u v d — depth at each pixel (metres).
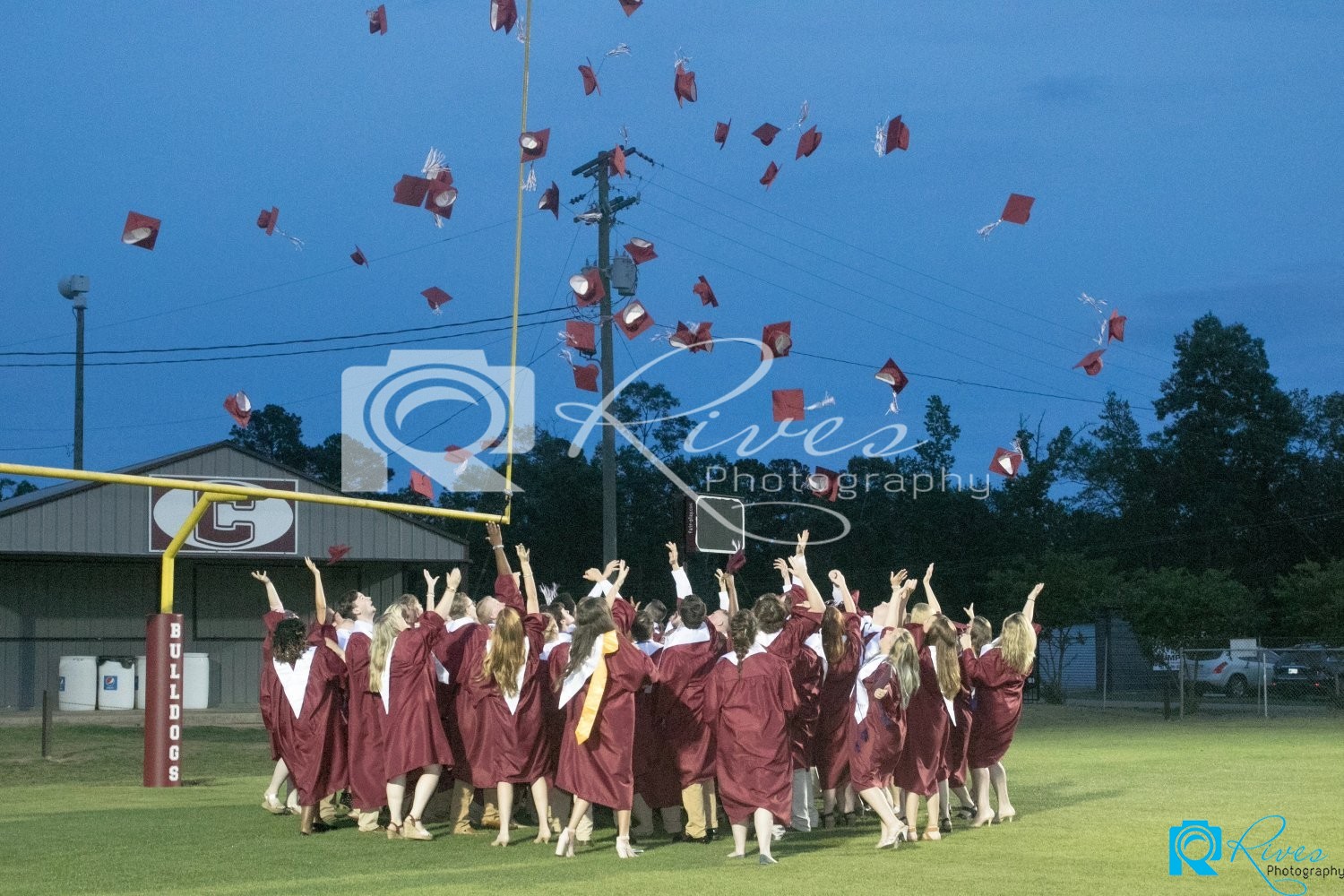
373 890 8.12
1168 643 34.47
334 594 31.50
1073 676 46.84
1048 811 12.02
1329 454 54.72
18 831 10.84
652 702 10.65
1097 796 13.19
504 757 10.20
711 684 9.57
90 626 28.78
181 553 28.28
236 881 8.45
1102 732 24.73
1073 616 36.47
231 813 12.20
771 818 9.27
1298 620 36.66
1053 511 54.75
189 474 28.58
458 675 10.81
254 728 24.12
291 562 30.59
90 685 27.52
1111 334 11.13
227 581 30.31
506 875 8.66
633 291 27.81
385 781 10.73
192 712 27.00
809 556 50.81
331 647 11.11
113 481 13.59
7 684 27.80
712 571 46.97
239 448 29.14
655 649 10.91
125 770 17.11
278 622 11.65
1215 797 12.97
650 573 53.88
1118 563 54.00
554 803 10.74
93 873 8.77
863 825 11.54
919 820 11.78
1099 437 59.03
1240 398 55.03
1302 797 13.02
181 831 10.88
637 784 10.61
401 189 12.80
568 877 8.58
